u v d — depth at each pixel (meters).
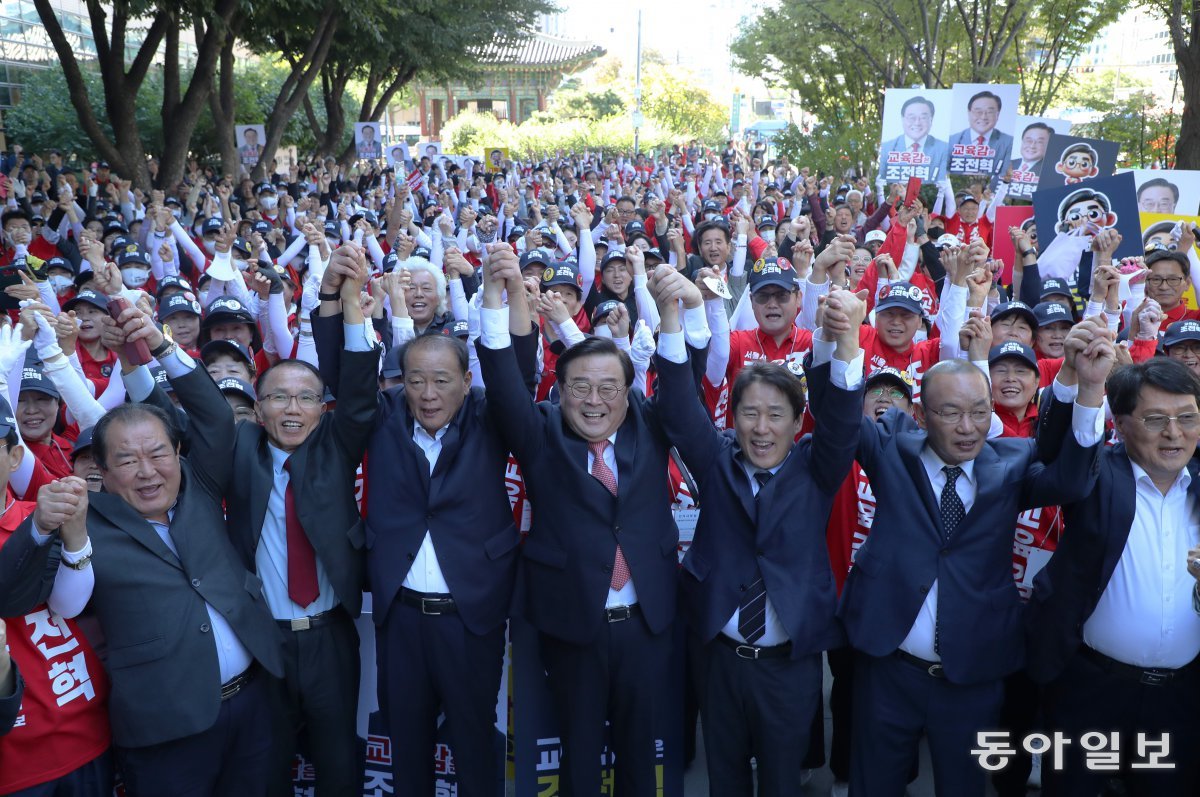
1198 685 3.13
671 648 3.40
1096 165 8.17
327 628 3.39
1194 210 7.34
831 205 13.85
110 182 15.22
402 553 3.31
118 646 2.96
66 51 16.30
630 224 9.77
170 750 3.01
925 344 5.03
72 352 4.33
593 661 3.27
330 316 3.42
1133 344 4.58
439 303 5.99
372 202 18.08
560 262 6.12
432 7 24.25
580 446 3.29
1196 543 3.05
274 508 3.38
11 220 9.51
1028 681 3.70
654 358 3.33
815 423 3.23
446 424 3.44
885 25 18.66
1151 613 3.06
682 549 3.86
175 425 3.15
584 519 3.25
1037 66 21.30
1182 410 2.91
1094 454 2.93
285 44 23.92
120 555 2.96
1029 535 3.86
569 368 3.23
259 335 6.07
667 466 3.42
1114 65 29.12
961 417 3.08
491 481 3.41
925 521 3.17
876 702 3.25
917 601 3.13
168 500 3.09
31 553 2.69
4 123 23.80
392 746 3.39
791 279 5.14
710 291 4.67
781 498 3.23
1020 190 10.79
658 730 3.39
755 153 29.58
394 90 29.97
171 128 18.02
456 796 3.70
